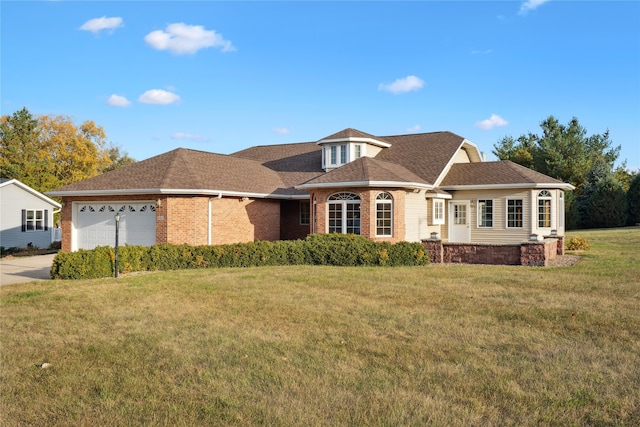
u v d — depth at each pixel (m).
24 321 7.99
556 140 44.50
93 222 19.27
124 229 18.72
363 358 5.98
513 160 48.38
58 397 4.87
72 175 47.50
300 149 28.30
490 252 15.98
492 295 9.99
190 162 20.09
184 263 15.10
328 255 15.80
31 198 27.86
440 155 22.84
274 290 10.70
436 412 4.45
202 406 4.61
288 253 16.08
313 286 11.22
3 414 4.49
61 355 6.20
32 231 27.88
